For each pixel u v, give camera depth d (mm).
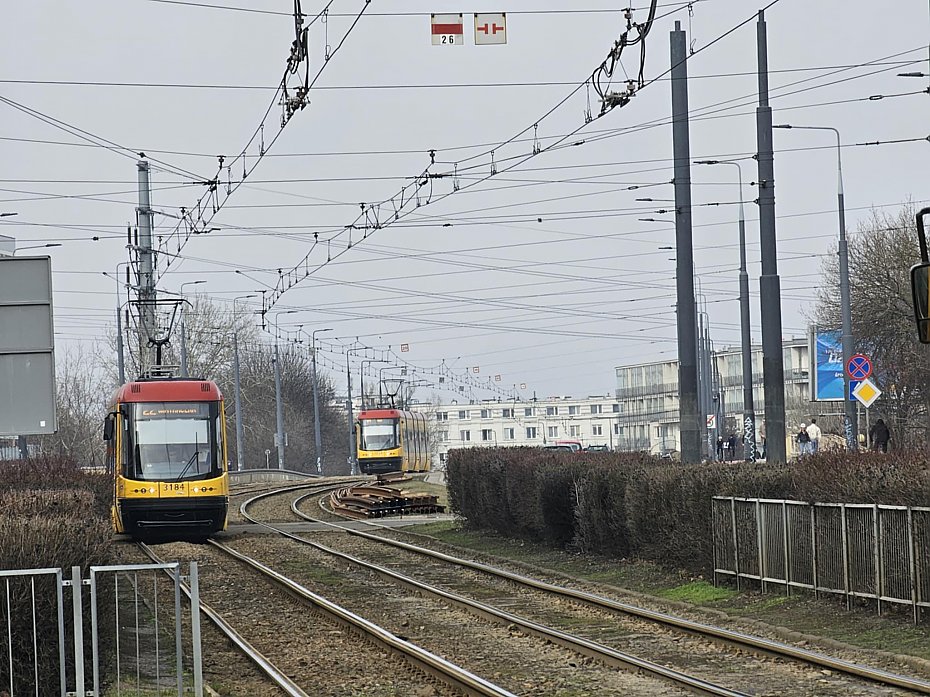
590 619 46688
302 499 135375
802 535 46906
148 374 95250
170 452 81625
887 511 42156
